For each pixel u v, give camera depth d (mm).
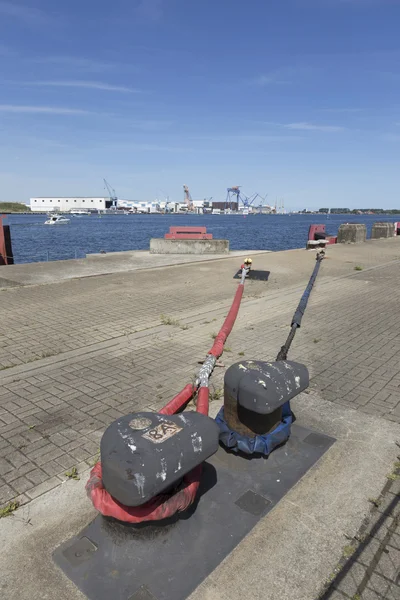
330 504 2719
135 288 9453
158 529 2443
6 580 2186
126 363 5145
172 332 6352
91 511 2668
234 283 10023
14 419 3789
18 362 5164
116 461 2068
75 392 4336
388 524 2551
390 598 2076
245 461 3123
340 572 2227
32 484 2914
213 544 2389
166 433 2244
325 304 8086
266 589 2133
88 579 2182
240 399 2791
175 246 15305
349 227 19469
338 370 4879
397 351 5508
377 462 3162
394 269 12281
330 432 3564
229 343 5828
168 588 2127
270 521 2566
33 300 8258
